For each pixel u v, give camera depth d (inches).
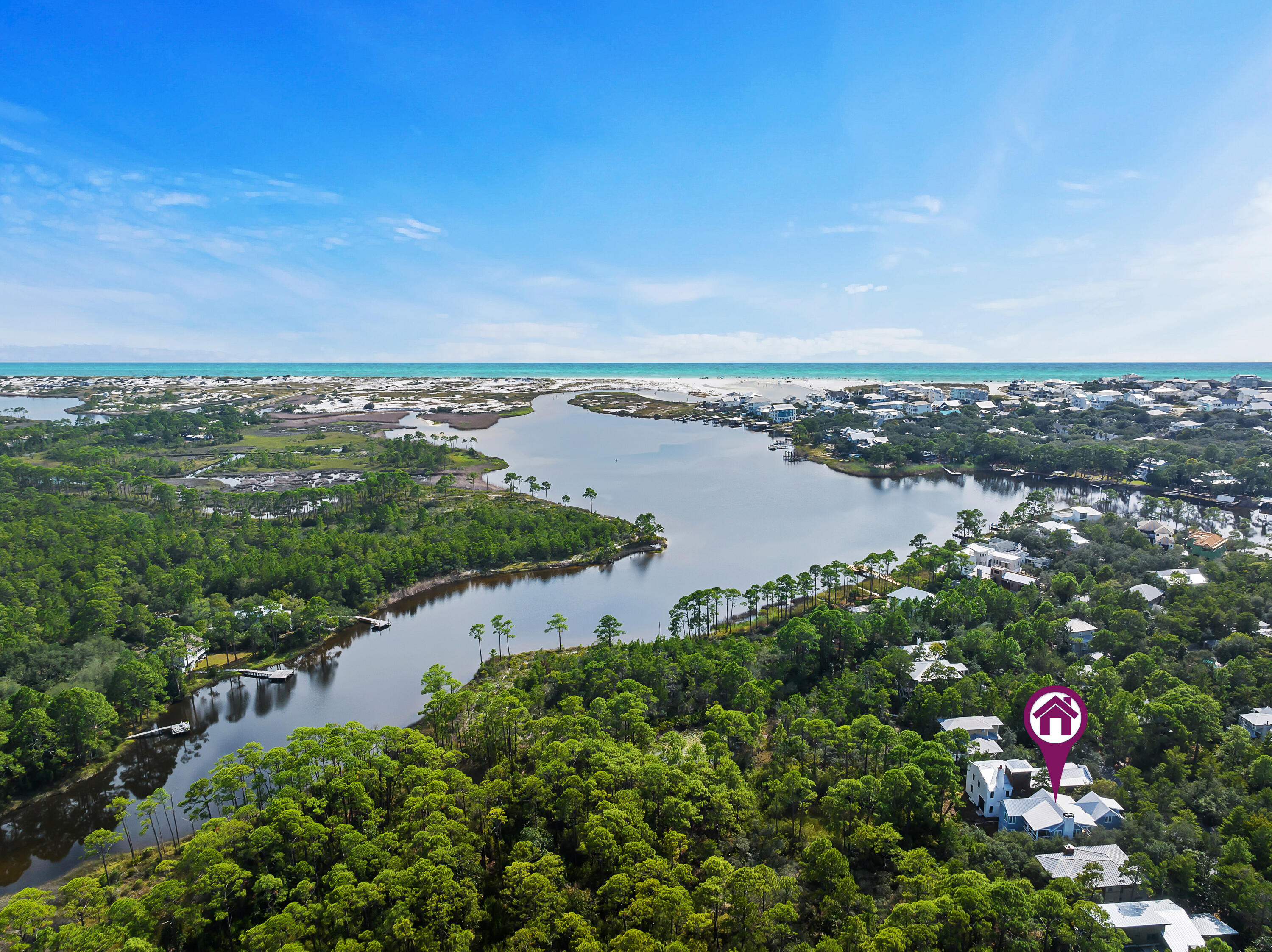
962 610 5831.7
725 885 2938.0
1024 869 3166.8
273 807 3383.4
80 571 6953.7
